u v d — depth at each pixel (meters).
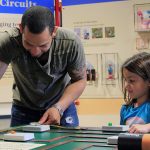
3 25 2.49
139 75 1.60
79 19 2.68
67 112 1.73
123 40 2.55
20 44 1.52
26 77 1.62
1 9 2.49
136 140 0.54
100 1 2.61
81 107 2.66
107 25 2.60
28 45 1.37
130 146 0.54
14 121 1.78
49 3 2.66
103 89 2.61
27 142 1.05
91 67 2.64
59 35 1.57
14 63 1.60
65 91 1.68
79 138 1.10
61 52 1.57
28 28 1.30
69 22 2.70
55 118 1.49
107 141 1.00
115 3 2.57
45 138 1.12
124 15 2.55
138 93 1.61
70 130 1.30
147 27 2.48
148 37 2.49
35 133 1.25
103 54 2.61
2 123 2.52
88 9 2.65
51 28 1.37
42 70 1.58
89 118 2.64
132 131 1.10
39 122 1.48
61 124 1.69
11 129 1.36
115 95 2.57
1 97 2.48
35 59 1.54
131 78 1.62
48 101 1.71
